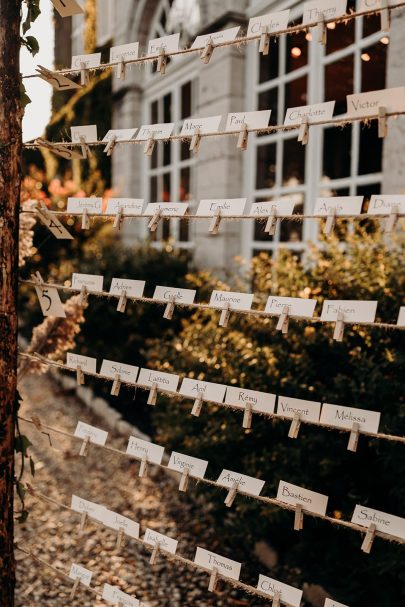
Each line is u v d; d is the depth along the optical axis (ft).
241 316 10.25
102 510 5.73
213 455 9.42
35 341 7.04
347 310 4.44
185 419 10.18
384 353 7.87
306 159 15.34
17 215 5.30
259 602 8.09
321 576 7.97
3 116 5.14
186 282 17.16
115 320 17.92
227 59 17.65
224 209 4.99
